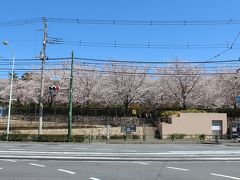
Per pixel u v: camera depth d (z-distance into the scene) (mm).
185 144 35656
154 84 64000
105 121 56188
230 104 64438
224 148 28266
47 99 67312
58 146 30172
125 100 63812
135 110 59094
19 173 13234
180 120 46375
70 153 21234
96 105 65625
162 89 63562
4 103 72188
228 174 13297
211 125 46594
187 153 22000
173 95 62844
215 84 64500
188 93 62219
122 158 18672
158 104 64250
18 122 57438
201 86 62250
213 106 64438
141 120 55812
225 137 45812
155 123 54281
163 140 41969
